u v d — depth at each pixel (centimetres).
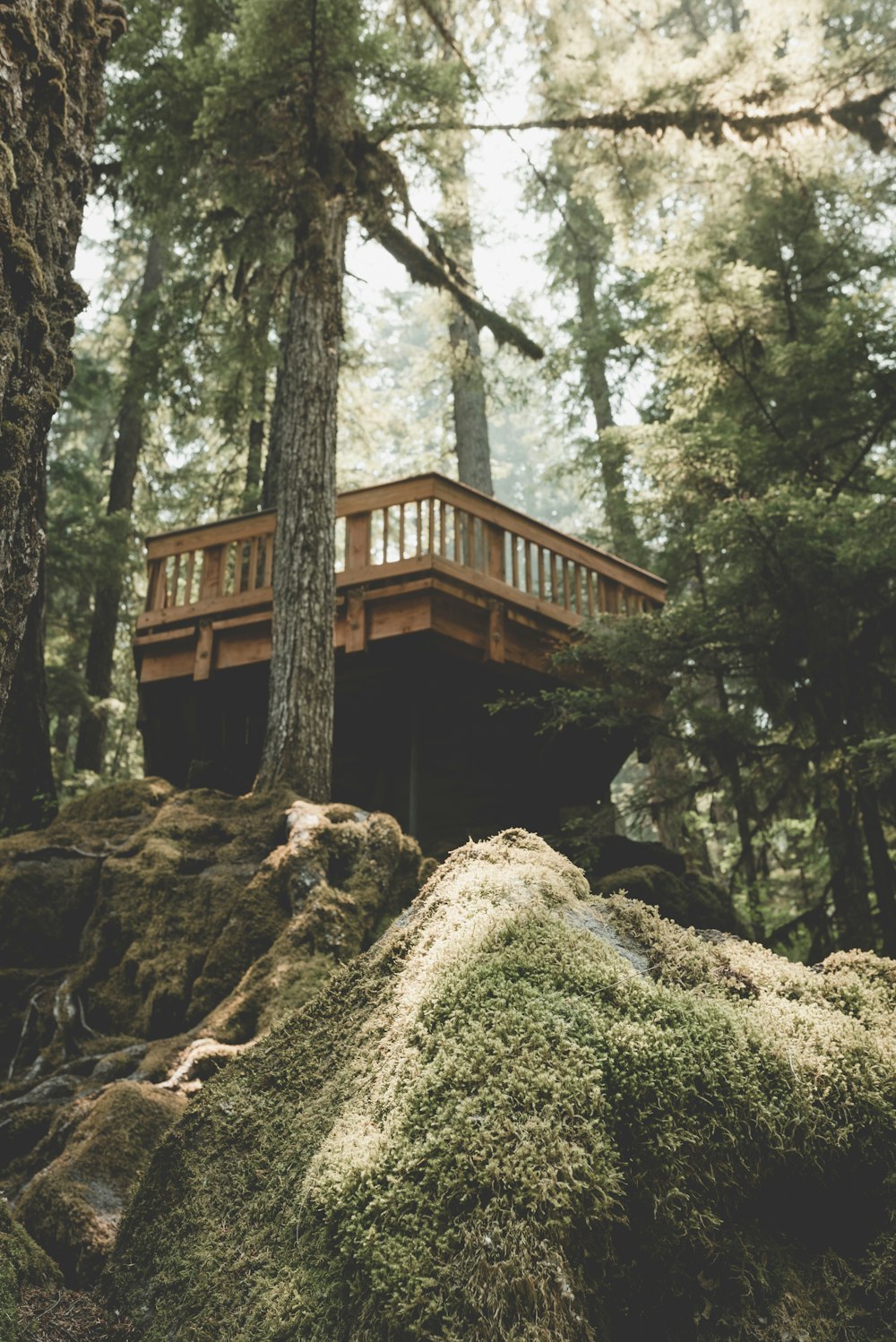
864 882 782
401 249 1148
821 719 757
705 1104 177
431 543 837
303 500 739
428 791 937
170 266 1198
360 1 747
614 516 1458
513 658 862
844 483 945
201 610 886
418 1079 189
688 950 229
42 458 216
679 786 860
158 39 880
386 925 479
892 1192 177
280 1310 179
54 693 1277
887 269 1186
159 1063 386
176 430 1359
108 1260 245
